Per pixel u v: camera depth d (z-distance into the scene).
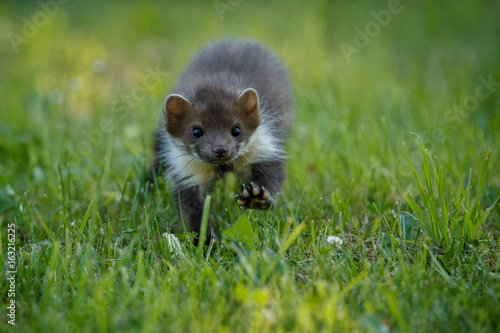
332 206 10.46
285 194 11.09
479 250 8.46
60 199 10.99
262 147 10.24
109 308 7.23
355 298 7.32
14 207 10.70
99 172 12.01
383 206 9.82
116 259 8.70
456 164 11.79
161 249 8.73
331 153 12.66
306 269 8.00
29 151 12.62
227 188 11.04
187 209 9.98
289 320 6.75
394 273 7.82
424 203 8.91
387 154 12.05
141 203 10.75
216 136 9.61
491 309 6.84
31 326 7.03
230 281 7.77
